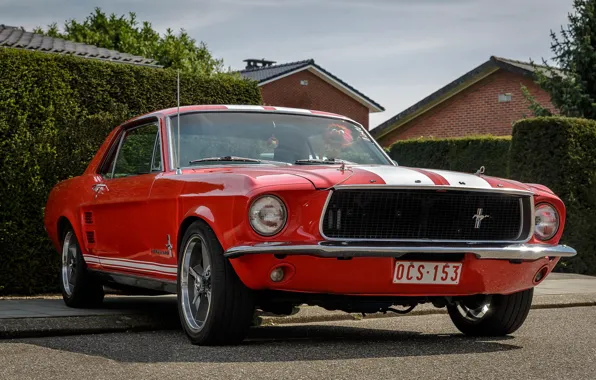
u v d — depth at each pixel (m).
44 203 8.73
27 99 8.75
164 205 5.73
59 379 4.20
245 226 4.88
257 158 6.05
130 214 6.27
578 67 20.59
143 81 10.39
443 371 4.49
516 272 5.44
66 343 5.45
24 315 6.28
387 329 6.63
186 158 5.98
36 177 8.70
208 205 5.18
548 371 4.57
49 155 8.78
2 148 8.55
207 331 5.20
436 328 6.70
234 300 5.11
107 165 7.14
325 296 5.29
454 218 5.25
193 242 5.44
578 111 20.36
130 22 37.88
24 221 8.62
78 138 8.98
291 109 6.66
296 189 4.89
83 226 7.15
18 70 8.71
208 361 4.70
